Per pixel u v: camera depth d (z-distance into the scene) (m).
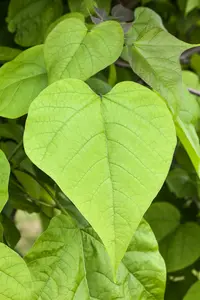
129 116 0.53
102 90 0.61
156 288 0.60
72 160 0.50
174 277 0.95
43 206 0.74
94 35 0.58
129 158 0.51
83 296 0.57
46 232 0.57
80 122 0.52
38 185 0.73
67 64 0.56
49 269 0.56
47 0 0.83
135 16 0.69
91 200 0.49
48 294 0.56
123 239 0.48
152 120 0.53
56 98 0.52
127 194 0.49
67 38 0.57
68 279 0.57
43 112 0.51
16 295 0.51
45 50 0.57
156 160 0.51
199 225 0.87
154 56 0.59
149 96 0.54
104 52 0.57
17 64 0.60
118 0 0.86
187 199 0.97
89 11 0.74
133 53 0.60
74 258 0.58
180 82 0.58
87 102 0.53
